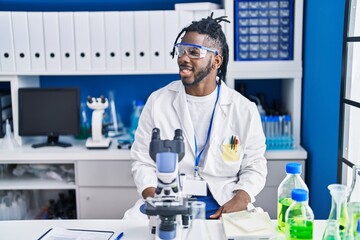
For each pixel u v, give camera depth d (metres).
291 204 1.25
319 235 1.31
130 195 2.53
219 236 1.33
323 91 2.24
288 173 1.31
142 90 2.98
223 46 1.90
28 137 2.79
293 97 2.62
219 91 1.96
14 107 2.63
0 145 2.58
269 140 2.55
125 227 1.40
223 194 1.87
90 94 2.98
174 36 2.52
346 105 1.96
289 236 1.22
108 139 2.64
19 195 2.78
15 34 2.54
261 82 2.94
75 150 2.53
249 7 2.54
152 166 1.94
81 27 2.53
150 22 2.51
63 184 2.56
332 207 1.18
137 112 2.78
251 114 1.93
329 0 2.14
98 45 2.54
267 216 1.40
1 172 2.78
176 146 1.24
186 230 1.32
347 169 1.98
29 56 2.56
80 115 2.75
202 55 1.77
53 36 2.54
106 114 2.90
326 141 2.21
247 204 1.74
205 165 1.90
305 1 2.55
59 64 2.57
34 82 2.89
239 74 2.59
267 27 2.56
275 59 2.60
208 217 1.74
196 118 1.94
